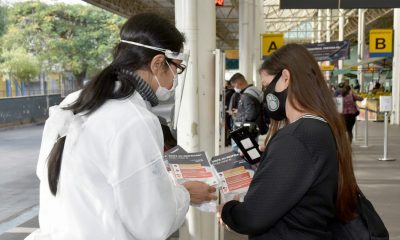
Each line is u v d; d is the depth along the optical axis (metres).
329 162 1.45
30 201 5.78
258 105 6.16
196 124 3.15
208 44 3.15
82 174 1.25
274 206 1.42
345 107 9.75
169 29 1.45
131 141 1.23
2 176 7.34
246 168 1.95
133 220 1.23
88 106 1.30
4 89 24.52
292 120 1.60
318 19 35.22
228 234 4.13
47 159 1.38
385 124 8.25
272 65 1.65
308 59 1.59
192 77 3.10
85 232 1.24
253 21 13.91
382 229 1.61
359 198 1.62
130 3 19.59
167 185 1.30
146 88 1.39
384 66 23.20
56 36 25.03
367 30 33.62
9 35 24.39
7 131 14.67
